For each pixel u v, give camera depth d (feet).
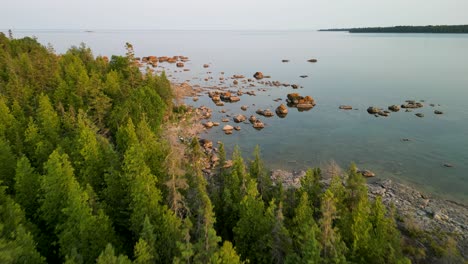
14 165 143.54
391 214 140.77
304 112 343.05
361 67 614.75
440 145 249.55
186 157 169.27
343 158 233.14
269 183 155.63
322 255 97.04
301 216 117.91
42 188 112.57
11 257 79.66
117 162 143.74
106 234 102.89
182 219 112.47
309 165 223.92
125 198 124.77
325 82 483.92
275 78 518.37
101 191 132.26
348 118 320.50
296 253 102.89
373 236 108.88
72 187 105.29
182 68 616.80
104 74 313.94
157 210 110.63
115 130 222.28
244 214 114.93
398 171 211.00
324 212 100.17
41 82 258.16
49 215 112.47
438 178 200.95
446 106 346.54
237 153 167.84
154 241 94.17
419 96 387.96
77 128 187.73
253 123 306.76
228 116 325.21
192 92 415.85
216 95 393.09
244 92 420.77
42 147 155.02
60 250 97.81
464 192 185.26
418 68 582.35
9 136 179.63
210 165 218.79
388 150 243.81
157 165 145.89
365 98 389.19
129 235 120.78
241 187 137.69
